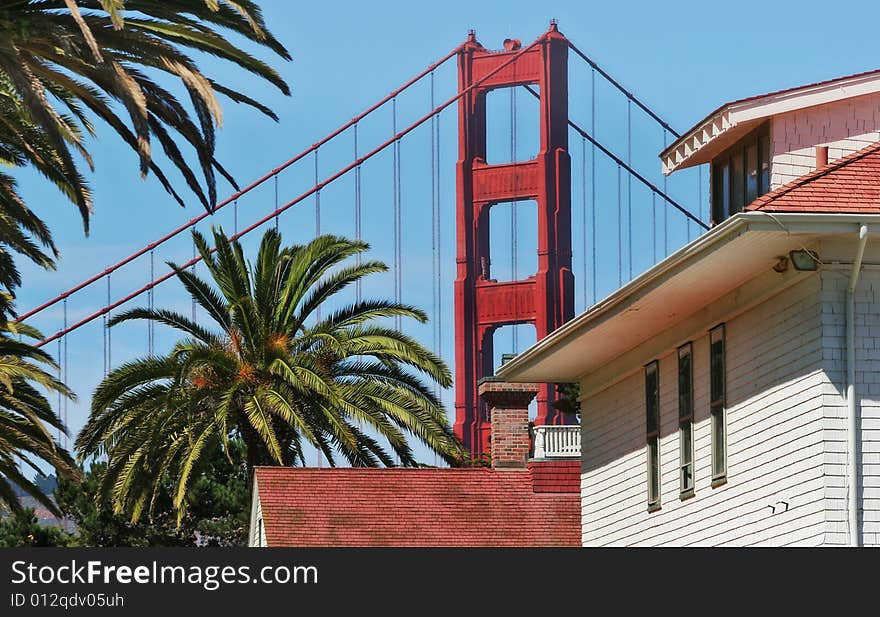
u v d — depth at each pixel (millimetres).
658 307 66812
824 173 59344
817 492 56375
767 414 60500
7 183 71188
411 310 113750
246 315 110438
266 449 112750
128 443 107938
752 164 66938
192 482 110000
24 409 87625
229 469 158625
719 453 65062
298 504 95125
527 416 105688
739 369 63156
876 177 59250
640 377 74625
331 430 111000
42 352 89812
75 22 51844
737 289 63094
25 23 50250
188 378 112062
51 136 49844
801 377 57875
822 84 64750
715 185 70250
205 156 56812
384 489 97562
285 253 113812
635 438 74875
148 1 54375
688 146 70000
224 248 112688
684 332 68750
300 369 108125
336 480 97750
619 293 66250
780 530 59188
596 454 79812
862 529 55750
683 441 68875
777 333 59906
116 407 109125
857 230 54875
